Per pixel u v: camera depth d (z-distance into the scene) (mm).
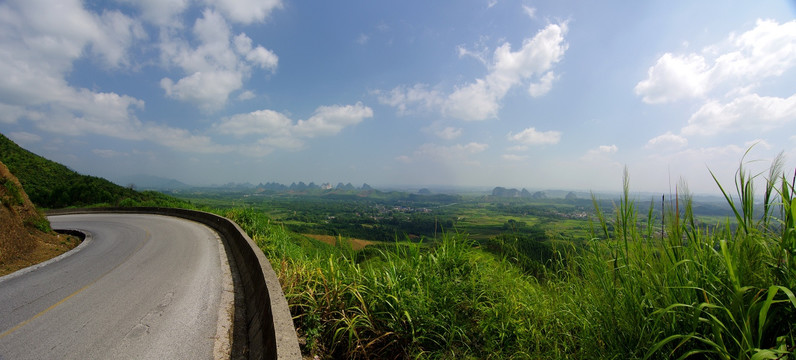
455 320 3666
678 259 2338
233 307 5023
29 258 9492
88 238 13859
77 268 7898
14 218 10453
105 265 8211
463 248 4594
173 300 5316
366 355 3336
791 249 1804
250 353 3484
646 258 2543
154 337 3879
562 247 3863
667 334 2234
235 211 16219
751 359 1619
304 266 5531
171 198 42625
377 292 3893
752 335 1895
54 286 6211
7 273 7578
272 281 4453
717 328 1862
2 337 3861
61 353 3455
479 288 4070
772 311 1905
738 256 2100
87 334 3957
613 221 2670
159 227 16891
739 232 2096
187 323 4328
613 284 2623
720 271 2172
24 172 32875
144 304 5113
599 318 2744
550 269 3951
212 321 4418
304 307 4234
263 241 10125
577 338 3021
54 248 11164
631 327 2416
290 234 12914
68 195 32250
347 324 3580
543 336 3238
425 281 4027
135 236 13844
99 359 3328
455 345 3533
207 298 5449
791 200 1818
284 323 3090
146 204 31656
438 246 4672
